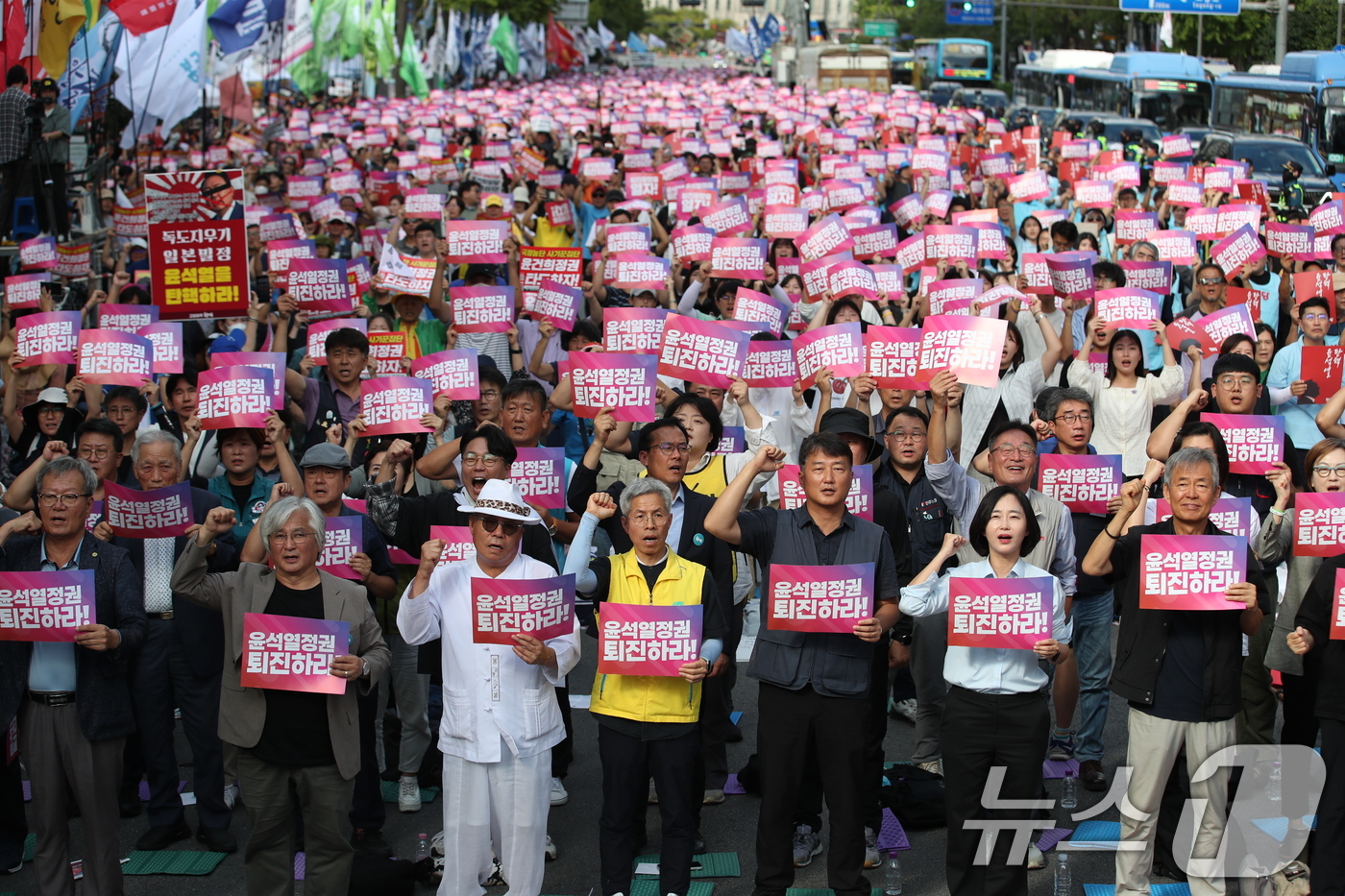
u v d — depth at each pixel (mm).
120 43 21047
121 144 24109
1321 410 9461
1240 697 5988
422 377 8586
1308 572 6656
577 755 8125
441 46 58312
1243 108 34938
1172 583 5789
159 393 10094
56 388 9250
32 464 8000
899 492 7668
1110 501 7531
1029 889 6398
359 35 38000
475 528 5965
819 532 6219
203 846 6973
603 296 13664
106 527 6754
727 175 20344
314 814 5906
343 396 9523
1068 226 14539
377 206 22375
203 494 7113
